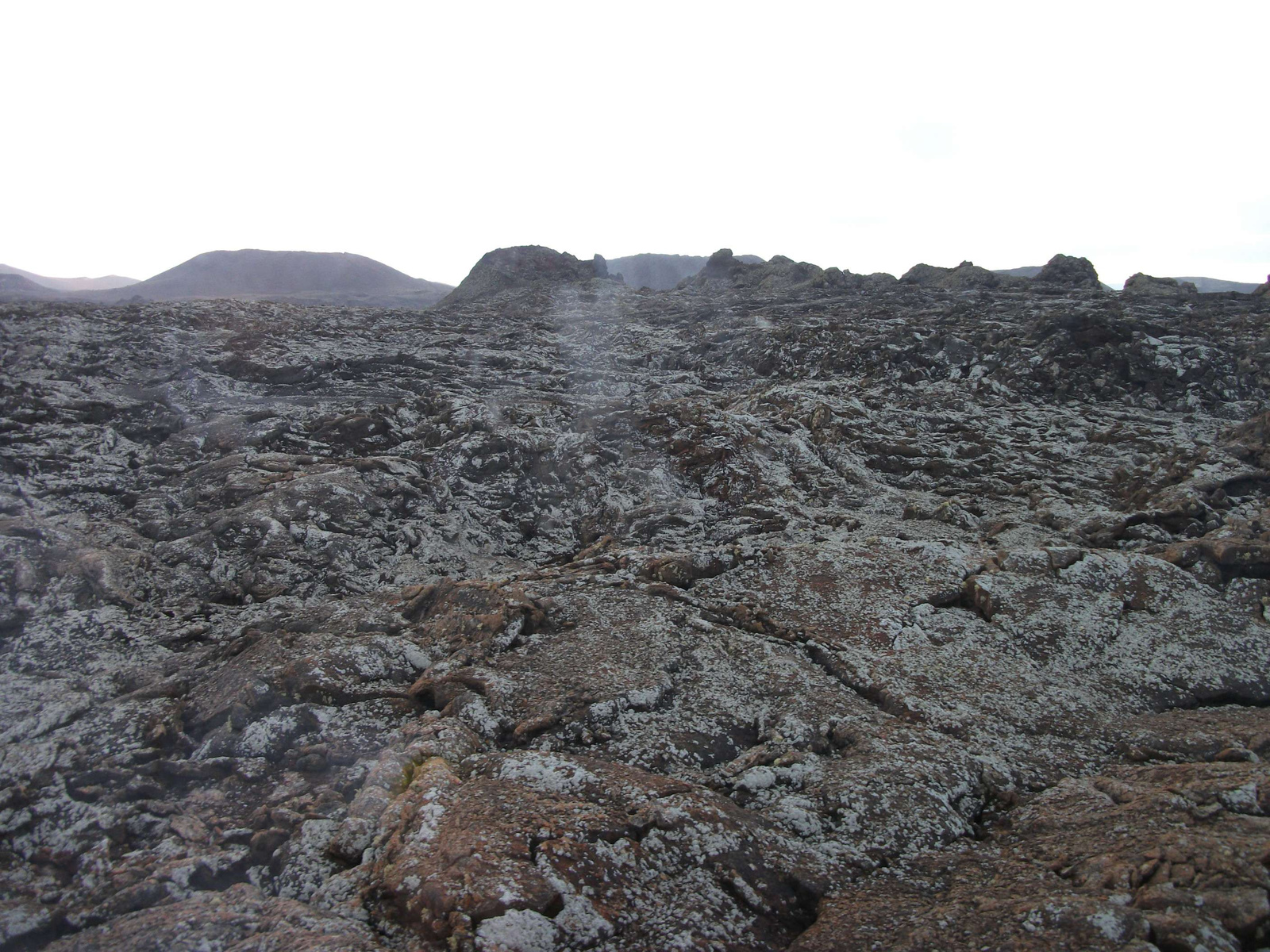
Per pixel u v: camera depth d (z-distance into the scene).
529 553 10.38
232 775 5.52
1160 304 25.81
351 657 6.55
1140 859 3.94
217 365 17.28
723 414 13.37
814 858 4.38
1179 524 9.31
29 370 15.93
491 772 4.95
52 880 4.56
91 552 8.66
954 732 5.72
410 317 27.03
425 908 3.82
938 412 15.45
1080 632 7.00
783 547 8.74
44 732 5.93
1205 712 6.10
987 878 4.19
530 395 16.92
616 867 4.09
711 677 6.45
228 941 3.80
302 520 9.84
